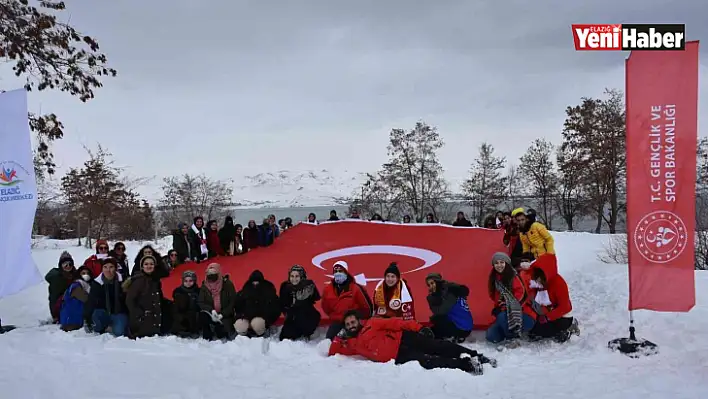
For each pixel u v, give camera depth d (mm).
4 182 8555
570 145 44094
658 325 8102
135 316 8469
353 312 7332
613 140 40875
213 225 13836
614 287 11484
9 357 7012
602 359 6832
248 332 8469
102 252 11070
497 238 11617
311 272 11039
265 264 11625
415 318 8680
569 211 45656
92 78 14492
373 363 6773
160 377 6078
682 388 5453
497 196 47969
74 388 5605
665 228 7027
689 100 6879
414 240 11906
